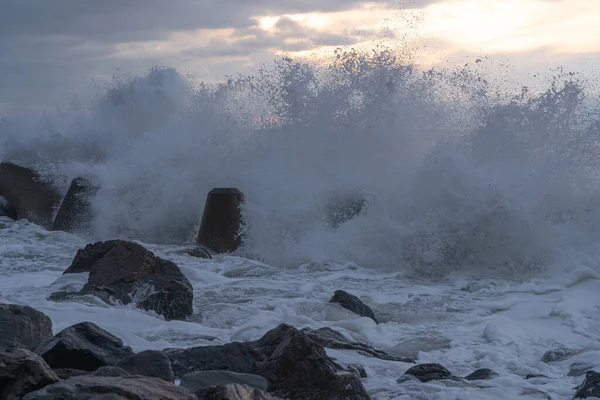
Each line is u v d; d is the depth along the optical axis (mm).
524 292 19703
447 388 10008
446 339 14570
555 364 12562
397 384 10234
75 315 14125
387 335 14727
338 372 9375
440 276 23000
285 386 9031
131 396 6797
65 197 31656
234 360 10070
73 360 9773
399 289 20453
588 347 13945
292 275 22062
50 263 22031
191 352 10133
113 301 15344
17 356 7520
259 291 18562
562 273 22219
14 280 18906
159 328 13758
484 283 21047
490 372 11484
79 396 6750
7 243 25953
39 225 31781
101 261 16469
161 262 16844
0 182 33688
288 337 9617
